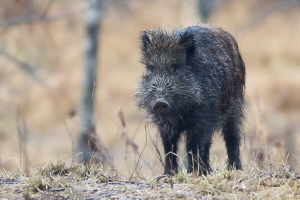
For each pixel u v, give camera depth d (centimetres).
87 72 2864
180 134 1319
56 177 1098
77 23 4822
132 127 3225
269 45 4850
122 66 4638
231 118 1431
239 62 1448
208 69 1298
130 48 4853
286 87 4181
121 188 1048
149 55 1261
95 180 1097
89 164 1162
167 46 1252
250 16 5091
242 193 1011
